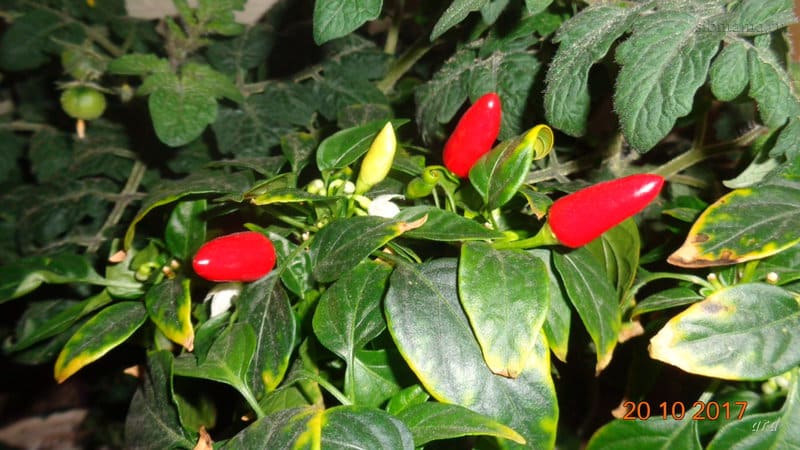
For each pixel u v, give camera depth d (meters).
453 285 0.24
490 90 0.32
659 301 0.26
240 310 0.25
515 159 0.24
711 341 0.23
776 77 0.24
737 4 0.25
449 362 0.23
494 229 0.25
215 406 0.31
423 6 0.40
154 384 0.25
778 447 0.24
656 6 0.26
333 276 0.24
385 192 0.28
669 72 0.23
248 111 0.39
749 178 0.29
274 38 0.42
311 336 0.26
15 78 0.47
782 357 0.23
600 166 0.35
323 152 0.27
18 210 0.41
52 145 0.42
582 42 0.26
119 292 0.28
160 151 0.42
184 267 0.27
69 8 0.43
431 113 0.34
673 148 0.40
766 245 0.24
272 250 0.24
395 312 0.23
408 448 0.22
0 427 0.57
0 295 0.27
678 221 0.31
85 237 0.40
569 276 0.25
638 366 0.29
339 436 0.22
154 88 0.34
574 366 0.36
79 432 0.57
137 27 0.44
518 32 0.32
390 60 0.43
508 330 0.23
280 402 0.26
